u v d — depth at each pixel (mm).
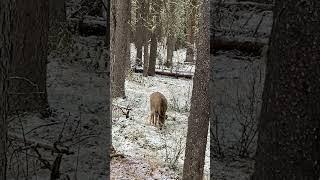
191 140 6652
